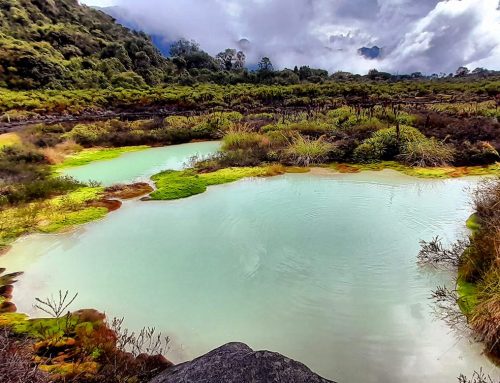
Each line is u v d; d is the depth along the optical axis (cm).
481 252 402
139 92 3064
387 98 2419
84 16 6794
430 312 363
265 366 233
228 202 713
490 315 309
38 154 1152
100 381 275
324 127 1275
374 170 909
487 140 1047
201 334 350
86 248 538
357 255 486
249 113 2039
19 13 5059
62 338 334
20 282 450
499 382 274
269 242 536
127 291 425
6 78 3272
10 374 236
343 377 293
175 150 1348
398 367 299
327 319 364
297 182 836
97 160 1192
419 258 461
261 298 402
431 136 1103
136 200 744
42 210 686
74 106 2403
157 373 292
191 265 479
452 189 746
